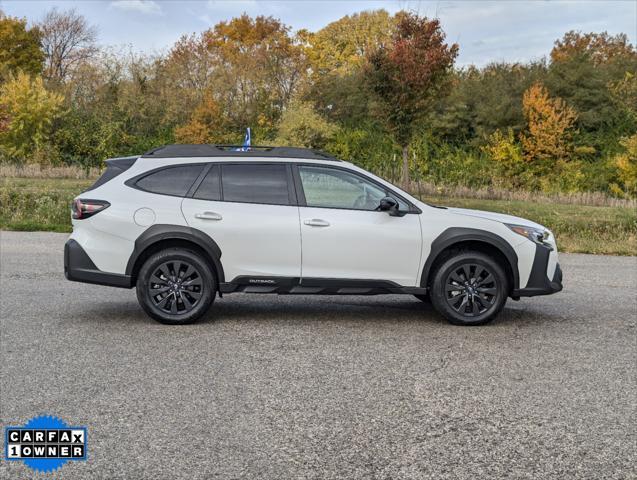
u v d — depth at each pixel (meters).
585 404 5.00
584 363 6.09
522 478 3.79
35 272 10.35
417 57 23.22
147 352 6.20
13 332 6.86
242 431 4.39
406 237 7.39
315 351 6.32
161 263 7.24
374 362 5.99
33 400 4.91
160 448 4.12
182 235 7.25
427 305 8.68
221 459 3.98
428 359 6.12
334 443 4.23
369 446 4.19
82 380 5.37
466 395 5.16
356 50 51.97
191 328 7.18
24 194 19.66
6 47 49.22
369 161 34.56
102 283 7.26
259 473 3.81
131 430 4.39
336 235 7.34
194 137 35.56
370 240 7.36
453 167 33.31
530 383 5.47
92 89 40.03
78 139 35.44
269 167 7.52
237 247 7.30
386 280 7.42
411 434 4.39
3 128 33.62
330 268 7.36
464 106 37.03
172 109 38.41
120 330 7.02
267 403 4.91
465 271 7.46
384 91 24.25
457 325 7.54
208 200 7.39
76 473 3.79
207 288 7.31
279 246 7.32
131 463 3.92
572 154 34.94
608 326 7.65
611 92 37.19
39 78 35.47
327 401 4.97
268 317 7.79
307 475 3.79
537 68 39.94
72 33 53.78
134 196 7.35
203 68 40.03
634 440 4.34
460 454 4.09
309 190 7.48
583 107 37.47
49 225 15.87
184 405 4.85
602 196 26.97
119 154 35.84
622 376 5.71
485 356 6.26
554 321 7.88
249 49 44.34
